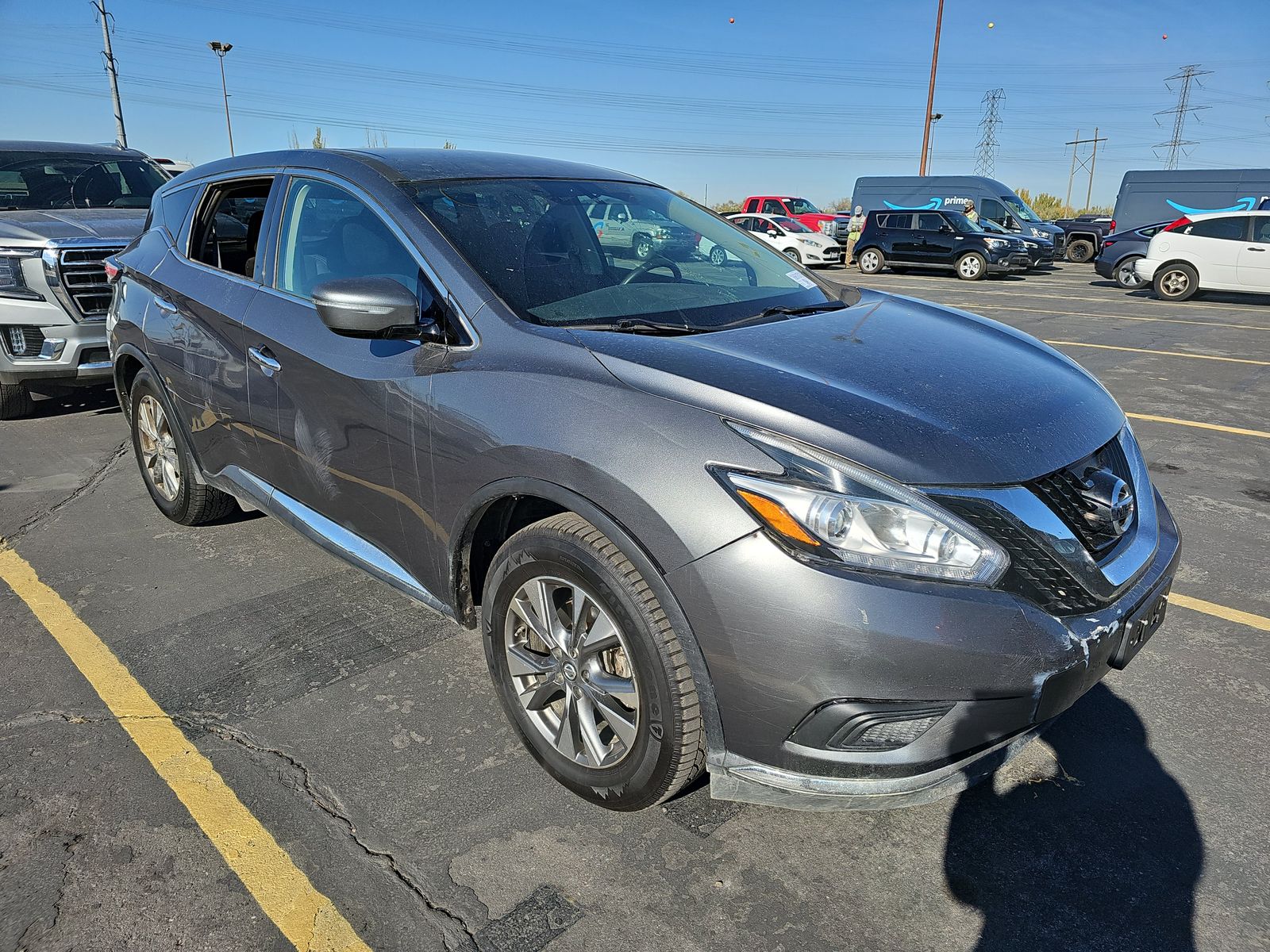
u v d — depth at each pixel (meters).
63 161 7.10
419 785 2.40
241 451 3.34
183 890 2.04
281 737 2.60
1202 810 2.35
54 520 4.23
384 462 2.61
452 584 2.51
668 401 2.03
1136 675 3.00
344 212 2.88
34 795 2.34
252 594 3.48
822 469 1.85
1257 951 1.91
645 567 1.96
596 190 3.22
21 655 3.03
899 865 2.15
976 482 1.88
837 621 1.79
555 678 2.30
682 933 1.94
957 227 19.56
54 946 1.88
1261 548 4.08
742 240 3.40
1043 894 2.07
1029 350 2.72
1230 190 20.70
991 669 1.81
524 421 2.18
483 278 2.50
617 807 2.23
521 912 1.99
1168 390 7.47
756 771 1.97
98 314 5.75
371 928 1.94
